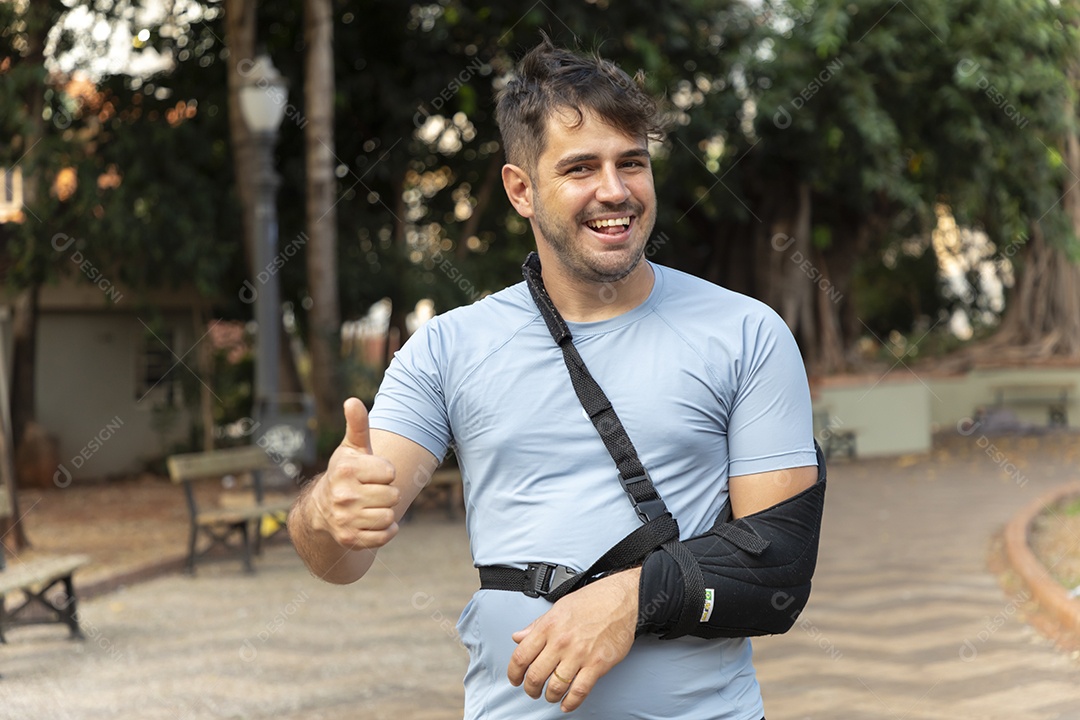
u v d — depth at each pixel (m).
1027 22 17.06
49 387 17.38
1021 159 18.23
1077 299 23.67
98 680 6.11
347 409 1.76
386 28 17.52
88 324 17.73
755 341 1.95
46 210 15.18
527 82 1.96
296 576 9.41
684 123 18.22
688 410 1.91
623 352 1.93
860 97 16.98
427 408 2.01
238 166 14.83
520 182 2.03
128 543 10.95
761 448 1.92
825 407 19.30
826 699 5.45
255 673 6.16
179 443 18.03
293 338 19.23
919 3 17.14
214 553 10.46
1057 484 14.21
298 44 17.48
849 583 8.34
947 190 19.70
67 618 7.17
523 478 1.93
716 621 1.82
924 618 7.13
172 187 15.78
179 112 16.84
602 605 1.78
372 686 5.85
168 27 16.45
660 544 1.85
